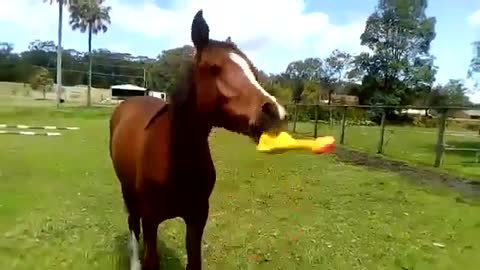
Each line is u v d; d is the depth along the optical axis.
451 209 6.35
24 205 6.14
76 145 13.23
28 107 35.06
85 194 6.91
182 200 2.78
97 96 68.94
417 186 7.99
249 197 6.89
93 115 30.31
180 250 4.56
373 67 47.84
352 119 25.05
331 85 59.44
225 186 7.64
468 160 12.70
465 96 43.59
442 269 4.20
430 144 16.72
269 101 2.15
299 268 4.18
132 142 3.16
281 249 4.64
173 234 5.02
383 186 7.95
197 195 2.79
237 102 2.26
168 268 4.10
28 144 13.10
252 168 9.62
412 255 4.51
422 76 46.25
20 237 4.83
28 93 62.91
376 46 47.19
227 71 2.31
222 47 2.39
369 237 5.07
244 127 2.25
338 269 4.17
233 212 6.02
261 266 4.21
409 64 46.66
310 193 7.25
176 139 2.65
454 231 5.34
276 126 2.13
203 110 2.42
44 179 7.97
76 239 4.82
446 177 8.95
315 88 47.19
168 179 2.72
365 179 8.60
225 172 9.02
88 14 52.44
